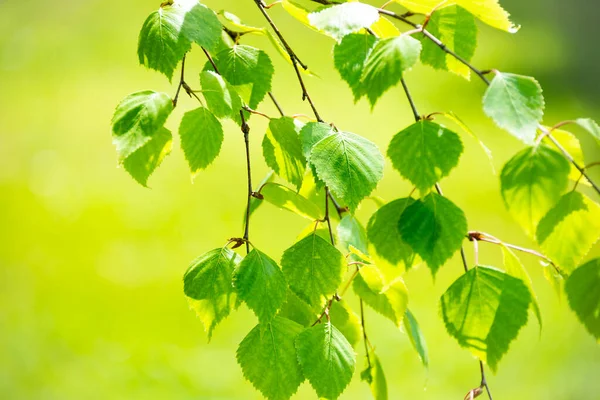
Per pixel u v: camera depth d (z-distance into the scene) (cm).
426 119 120
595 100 1244
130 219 891
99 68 1502
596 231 112
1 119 1221
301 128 132
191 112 125
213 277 124
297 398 545
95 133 1190
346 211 169
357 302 662
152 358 610
